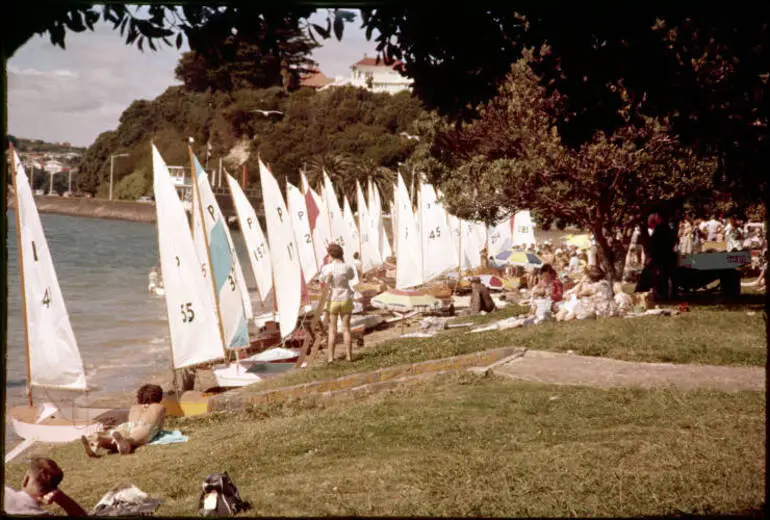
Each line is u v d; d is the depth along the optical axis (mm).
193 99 178000
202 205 23969
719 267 24438
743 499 7734
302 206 42812
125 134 194625
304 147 143500
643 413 11484
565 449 9797
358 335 24844
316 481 9258
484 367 15500
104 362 29859
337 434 11656
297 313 30625
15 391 24219
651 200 25625
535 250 50250
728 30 6730
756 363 14922
